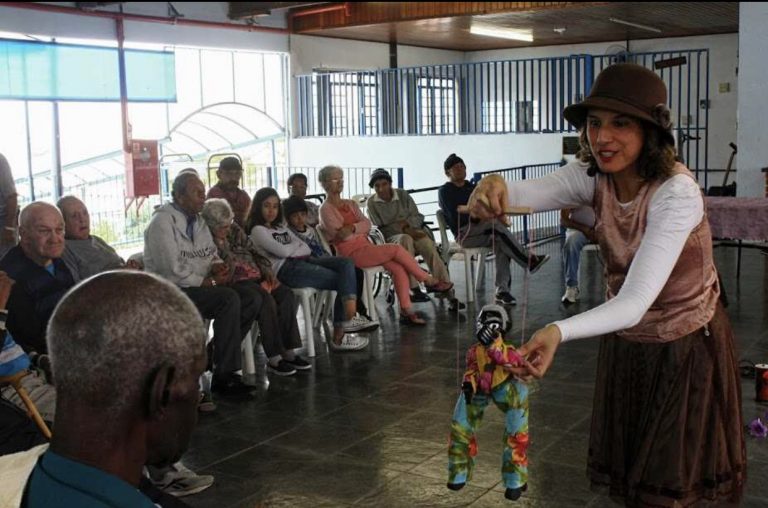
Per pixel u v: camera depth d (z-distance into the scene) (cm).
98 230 1174
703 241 201
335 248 673
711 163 1531
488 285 840
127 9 1169
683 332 202
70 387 109
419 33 1487
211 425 453
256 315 528
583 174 220
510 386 222
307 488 368
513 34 1534
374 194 779
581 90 1548
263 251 593
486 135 1290
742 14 918
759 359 541
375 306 732
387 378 533
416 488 365
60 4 1084
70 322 109
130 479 114
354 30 1428
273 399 496
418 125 1470
